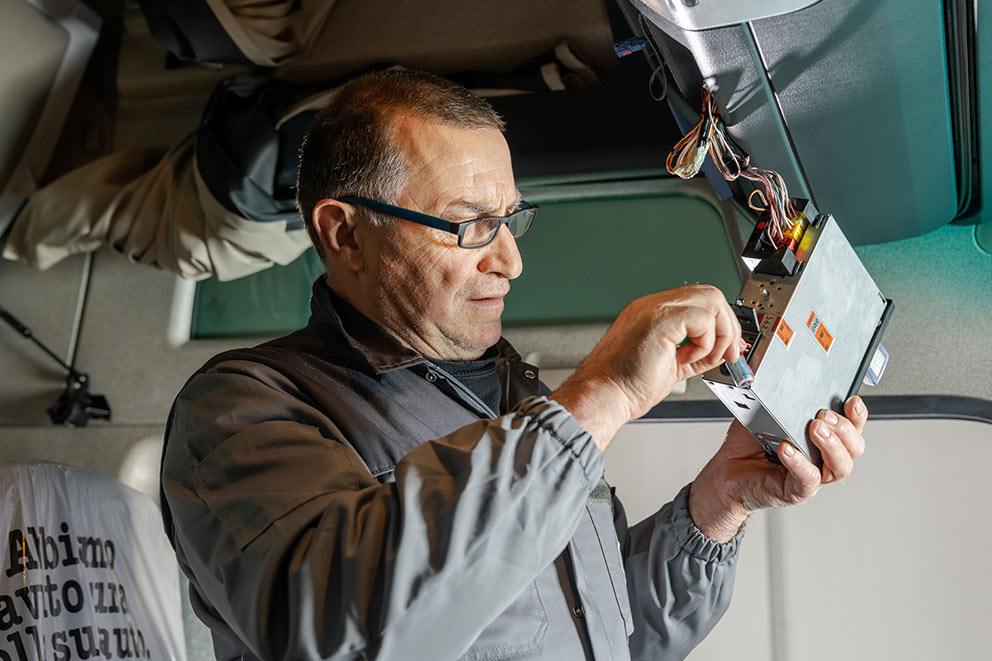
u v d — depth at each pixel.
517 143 2.27
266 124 2.28
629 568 1.36
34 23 2.51
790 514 2.03
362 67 2.44
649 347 0.89
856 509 2.01
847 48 1.32
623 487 2.15
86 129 2.83
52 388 2.56
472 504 0.82
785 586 1.99
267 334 2.53
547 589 1.10
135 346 2.56
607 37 2.26
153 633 2.16
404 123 1.15
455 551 0.80
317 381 1.15
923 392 2.06
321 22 2.45
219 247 2.35
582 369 0.93
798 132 1.54
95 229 2.50
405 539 0.81
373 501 0.87
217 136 2.31
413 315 1.19
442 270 1.15
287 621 0.85
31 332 2.55
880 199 1.85
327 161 1.21
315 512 0.89
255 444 0.99
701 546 1.31
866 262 2.18
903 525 1.98
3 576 1.91
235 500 0.95
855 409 1.08
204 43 2.40
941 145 1.70
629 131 2.22
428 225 1.13
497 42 2.33
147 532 2.26
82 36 2.67
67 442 2.50
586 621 1.11
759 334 0.98
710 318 0.90
